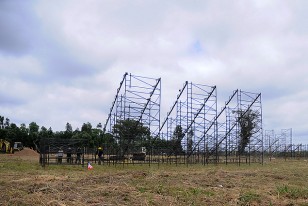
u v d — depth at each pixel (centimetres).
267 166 3934
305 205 1273
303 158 7006
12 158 4838
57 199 1266
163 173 2336
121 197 1319
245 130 4809
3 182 1712
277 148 7788
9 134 9325
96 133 7319
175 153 4431
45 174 2300
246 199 1341
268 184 1953
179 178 2067
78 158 3338
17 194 1344
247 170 3067
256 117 4894
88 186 1602
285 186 1670
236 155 5034
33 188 1518
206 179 2069
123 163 3528
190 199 1325
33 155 6619
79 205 1180
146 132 3809
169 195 1427
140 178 1983
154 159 4325
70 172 2527
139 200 1271
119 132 3769
